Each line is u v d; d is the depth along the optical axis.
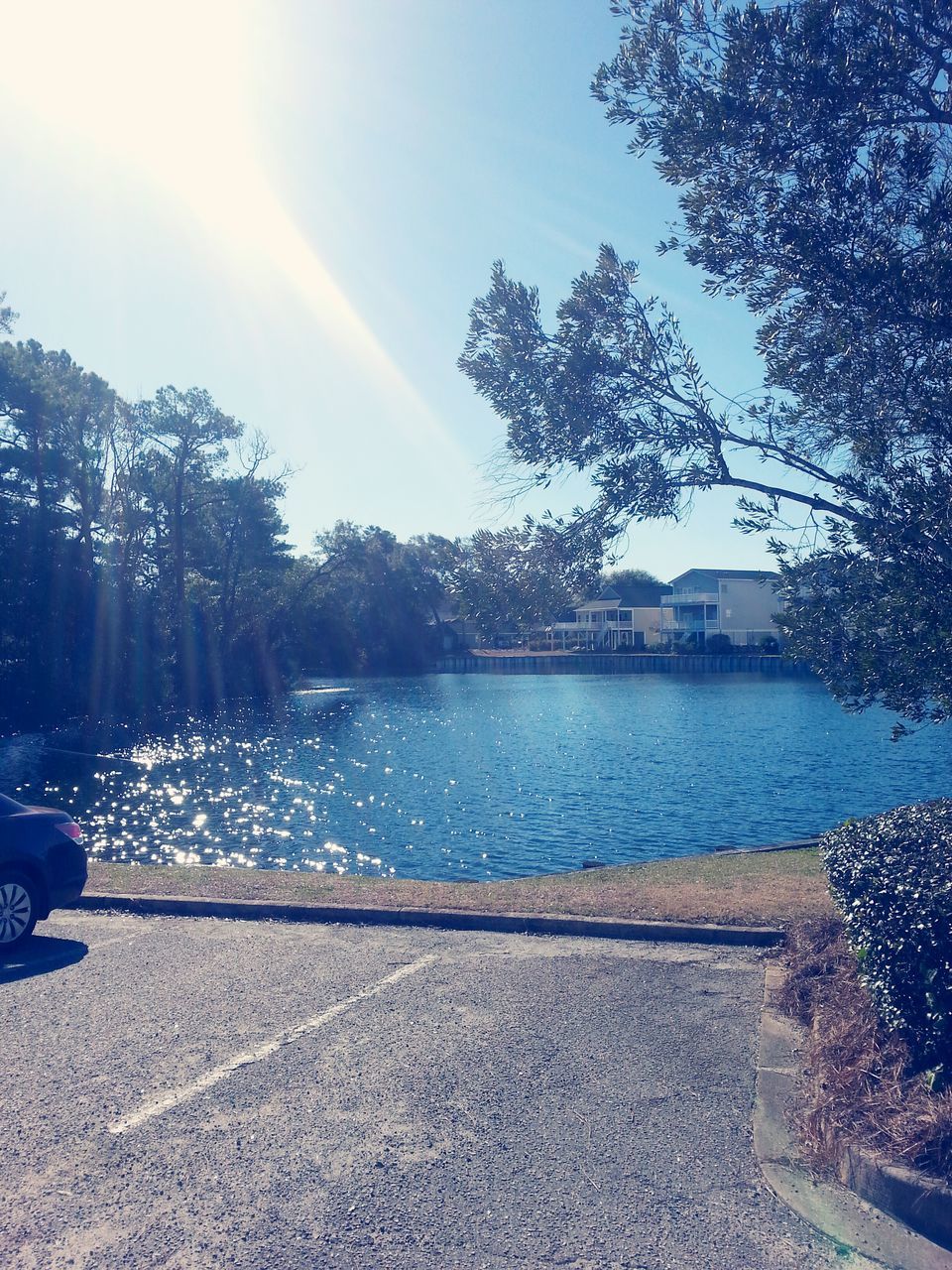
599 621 107.19
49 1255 3.78
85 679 49.12
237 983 7.03
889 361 5.69
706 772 29.28
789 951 7.44
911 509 5.30
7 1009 6.54
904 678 5.38
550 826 21.42
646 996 6.67
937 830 6.39
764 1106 5.00
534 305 6.57
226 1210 4.08
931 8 5.57
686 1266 3.70
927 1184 3.95
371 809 24.23
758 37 5.66
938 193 5.69
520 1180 4.30
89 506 50.94
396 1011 6.41
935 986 4.41
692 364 6.27
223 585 64.19
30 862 8.17
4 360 45.94
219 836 20.95
